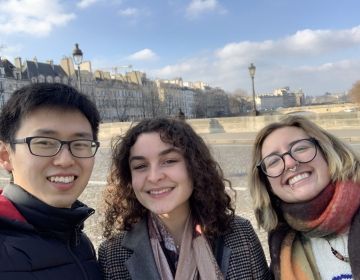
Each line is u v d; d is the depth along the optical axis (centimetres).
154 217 68
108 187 72
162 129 66
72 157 56
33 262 51
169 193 65
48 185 55
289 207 66
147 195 66
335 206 61
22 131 55
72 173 56
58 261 54
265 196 71
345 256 63
